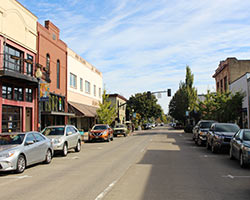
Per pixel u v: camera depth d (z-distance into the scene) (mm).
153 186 8469
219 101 31547
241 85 34188
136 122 70625
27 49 23656
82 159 15406
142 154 17125
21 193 7871
